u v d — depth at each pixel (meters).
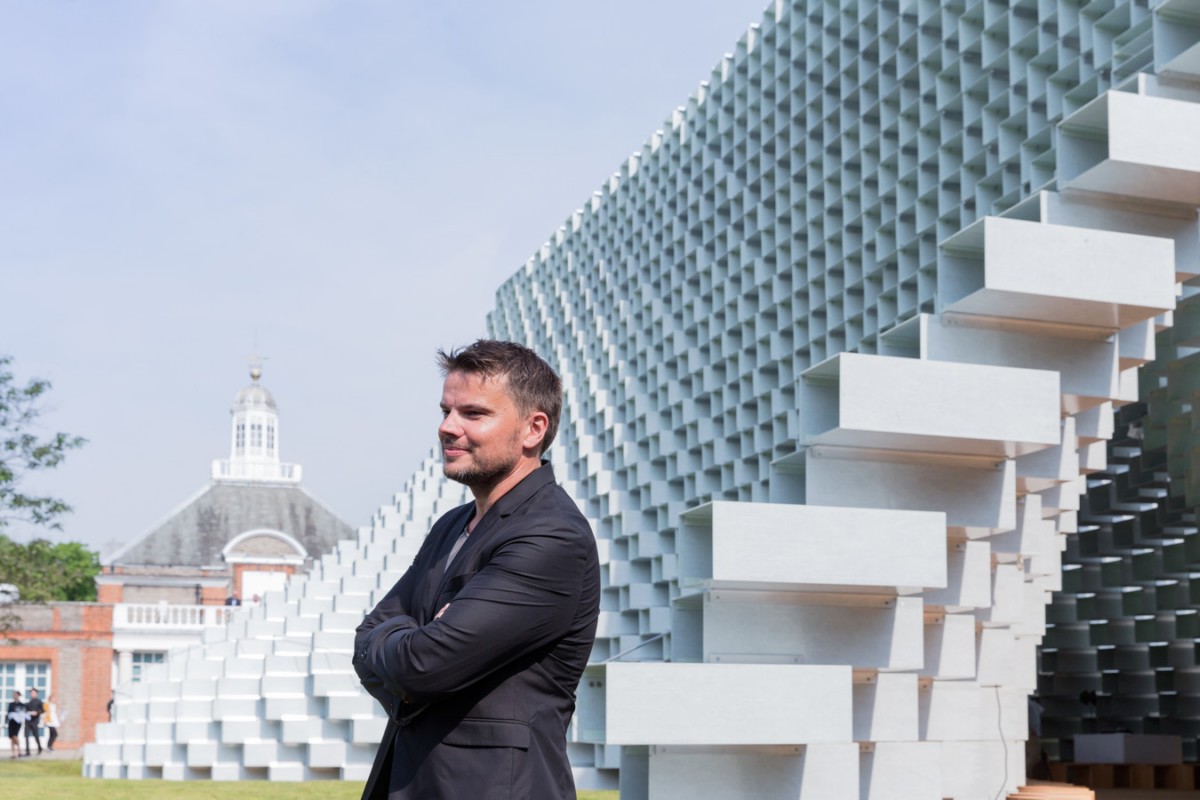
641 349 16.66
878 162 12.04
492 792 2.09
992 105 10.32
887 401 6.11
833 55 13.02
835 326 12.42
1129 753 12.85
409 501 20.81
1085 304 6.46
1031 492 7.43
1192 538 13.32
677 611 6.41
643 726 5.64
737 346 14.53
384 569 17.11
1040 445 6.36
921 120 11.19
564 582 2.17
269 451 60.81
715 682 5.75
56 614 33.59
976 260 6.78
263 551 46.94
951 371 6.23
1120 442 12.59
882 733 6.49
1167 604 14.44
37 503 19.19
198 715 15.33
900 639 6.38
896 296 11.45
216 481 53.31
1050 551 8.27
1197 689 14.73
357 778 14.06
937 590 6.71
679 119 16.83
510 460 2.29
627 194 18.42
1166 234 6.93
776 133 13.87
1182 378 10.02
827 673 5.89
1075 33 9.46
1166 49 6.93
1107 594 15.44
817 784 6.05
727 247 14.88
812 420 6.49
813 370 6.43
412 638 2.09
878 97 12.06
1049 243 6.36
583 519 2.27
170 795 10.82
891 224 11.62
